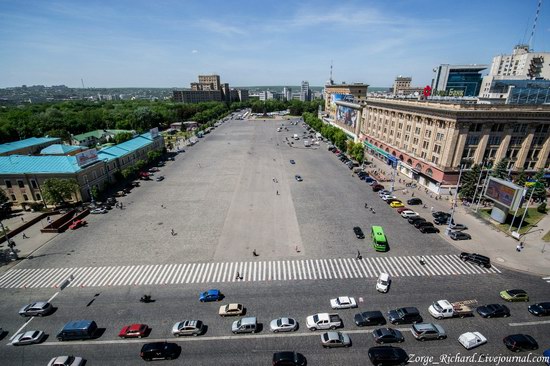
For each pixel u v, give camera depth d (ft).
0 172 229.86
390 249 168.76
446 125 245.04
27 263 159.02
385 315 120.57
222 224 202.18
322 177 309.83
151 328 115.55
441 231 188.96
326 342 106.01
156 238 184.24
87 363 101.45
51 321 119.55
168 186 284.61
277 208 228.02
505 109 233.14
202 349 106.52
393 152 344.49
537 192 221.66
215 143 508.53
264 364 100.94
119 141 447.01
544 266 151.64
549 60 525.34
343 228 194.70
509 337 105.40
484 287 136.77
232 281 142.82
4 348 107.45
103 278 145.69
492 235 183.62
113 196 257.14
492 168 241.14
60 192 223.71
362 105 445.78
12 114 565.12
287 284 140.36
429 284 139.03
